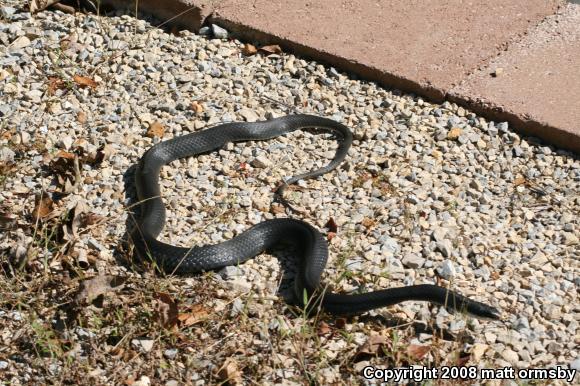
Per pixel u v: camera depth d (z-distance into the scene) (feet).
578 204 21.33
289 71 24.91
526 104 23.52
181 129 22.88
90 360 17.01
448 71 24.49
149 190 20.43
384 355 17.20
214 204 20.77
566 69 24.57
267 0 26.50
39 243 19.13
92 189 21.03
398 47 25.14
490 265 19.49
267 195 21.15
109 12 26.61
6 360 17.11
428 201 21.09
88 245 19.44
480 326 18.01
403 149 22.62
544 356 17.51
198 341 17.43
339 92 24.34
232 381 16.61
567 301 18.76
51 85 23.72
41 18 26.02
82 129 22.63
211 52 25.27
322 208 20.80
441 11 26.43
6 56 24.56
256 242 19.44
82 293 17.72
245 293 18.51
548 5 26.66
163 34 25.79
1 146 21.71
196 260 18.81
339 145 22.84
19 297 18.04
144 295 18.21
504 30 25.82
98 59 24.71
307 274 18.38
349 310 17.80
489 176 22.13
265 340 17.43
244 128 22.56
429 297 17.79
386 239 19.86
